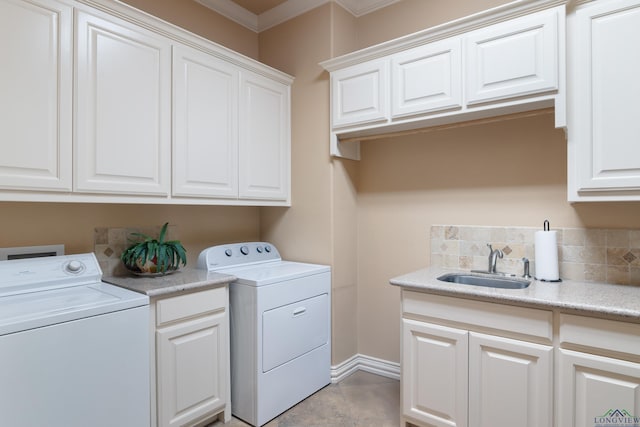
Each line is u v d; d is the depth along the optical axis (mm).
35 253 1822
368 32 2736
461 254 2330
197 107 2111
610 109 1603
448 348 1794
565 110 1688
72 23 1620
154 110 1913
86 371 1384
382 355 2691
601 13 1616
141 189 1859
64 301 1491
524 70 1762
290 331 2227
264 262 2625
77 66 1631
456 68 1960
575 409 1496
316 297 2424
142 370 1562
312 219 2641
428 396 1857
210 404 1958
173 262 2123
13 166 1462
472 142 2309
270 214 2908
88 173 1670
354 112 2363
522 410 1601
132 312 1530
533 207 2096
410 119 2139
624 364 1390
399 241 2604
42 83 1537
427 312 1859
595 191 1654
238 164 2354
